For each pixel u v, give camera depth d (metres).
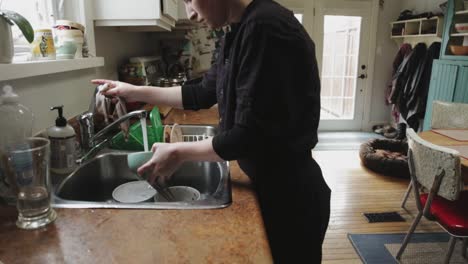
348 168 3.43
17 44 1.18
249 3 0.81
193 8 0.89
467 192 1.89
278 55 0.73
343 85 4.85
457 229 1.62
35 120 1.11
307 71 0.79
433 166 1.60
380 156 3.30
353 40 4.70
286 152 0.88
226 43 0.87
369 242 2.15
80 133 1.22
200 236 0.66
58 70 1.10
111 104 1.30
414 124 4.21
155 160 0.81
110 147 1.29
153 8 1.50
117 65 1.97
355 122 4.96
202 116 1.89
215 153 0.77
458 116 2.36
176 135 1.40
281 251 0.98
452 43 3.54
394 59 4.72
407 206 2.62
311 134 0.88
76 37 1.28
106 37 1.78
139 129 1.27
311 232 0.98
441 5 3.78
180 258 0.59
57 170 1.01
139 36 2.48
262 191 0.92
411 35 4.17
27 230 0.68
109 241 0.64
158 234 0.67
